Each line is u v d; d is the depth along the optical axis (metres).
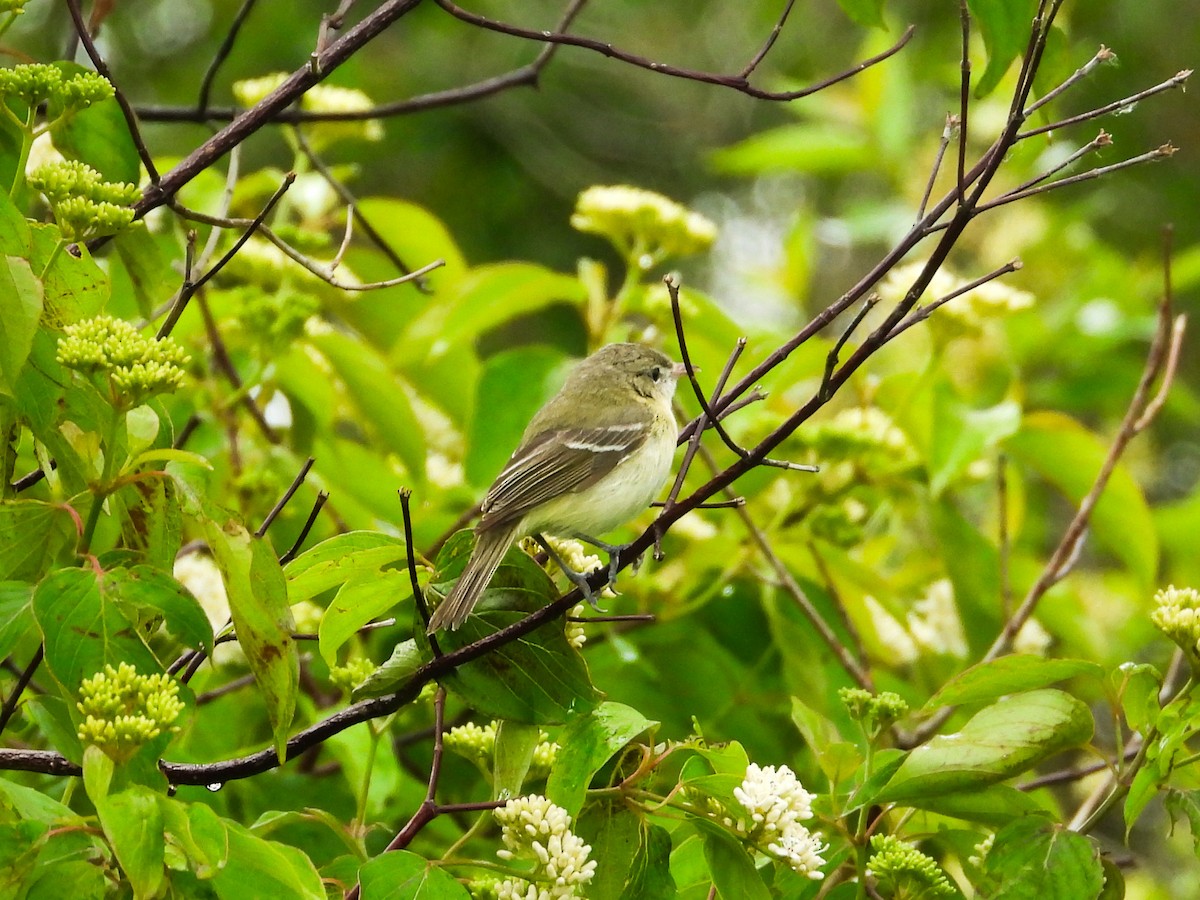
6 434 7.24
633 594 11.66
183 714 6.09
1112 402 15.91
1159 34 22.05
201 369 11.73
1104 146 6.89
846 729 10.79
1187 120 22.14
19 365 6.22
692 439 7.57
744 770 7.12
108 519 7.68
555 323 23.09
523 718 7.10
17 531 6.62
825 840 8.12
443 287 12.18
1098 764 10.25
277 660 6.24
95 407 6.57
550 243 24.03
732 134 25.67
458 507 11.96
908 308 6.93
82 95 7.36
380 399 11.51
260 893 5.83
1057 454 11.54
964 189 7.05
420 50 24.38
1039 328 15.25
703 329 11.88
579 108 25.45
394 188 23.97
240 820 9.46
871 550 13.51
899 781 7.19
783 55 24.70
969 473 12.88
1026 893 7.00
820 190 24.56
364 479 11.76
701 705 11.11
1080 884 7.00
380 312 12.80
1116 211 22.25
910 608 12.32
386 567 7.57
